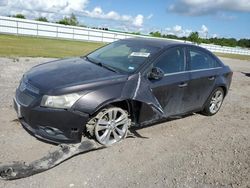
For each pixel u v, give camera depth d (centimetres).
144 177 382
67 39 3606
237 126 623
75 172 374
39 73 450
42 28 3453
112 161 412
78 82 415
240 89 1073
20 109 418
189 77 552
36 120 400
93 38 3950
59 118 393
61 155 396
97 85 420
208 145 507
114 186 354
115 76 449
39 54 1518
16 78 829
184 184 376
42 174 362
